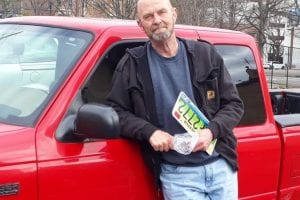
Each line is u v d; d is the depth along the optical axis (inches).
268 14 1567.4
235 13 1058.1
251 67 170.6
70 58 133.2
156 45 131.9
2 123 122.9
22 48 143.6
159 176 136.1
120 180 131.0
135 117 130.3
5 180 112.0
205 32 163.2
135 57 132.2
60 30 142.9
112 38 137.9
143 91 131.1
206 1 861.2
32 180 115.6
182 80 132.7
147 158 135.4
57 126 121.9
